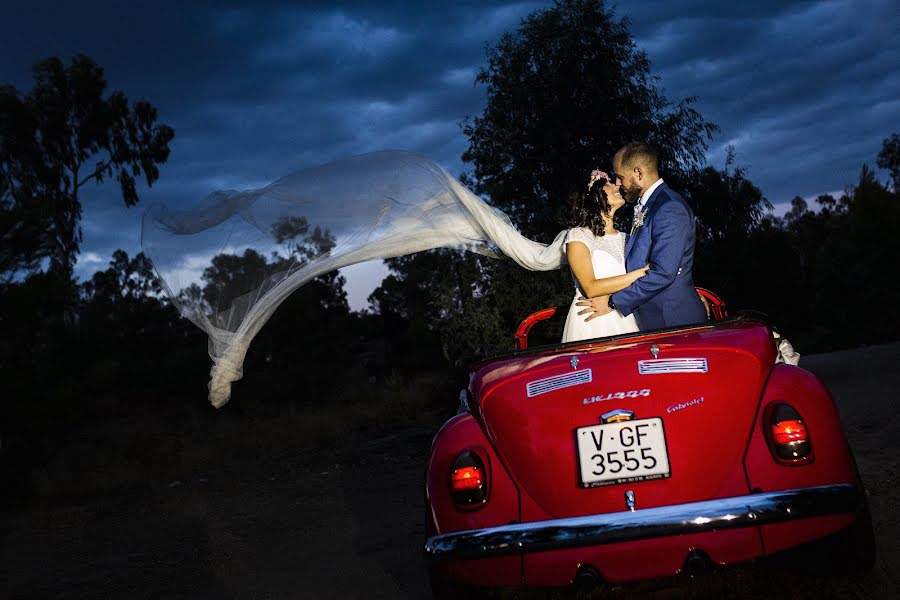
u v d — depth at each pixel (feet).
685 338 11.17
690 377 10.16
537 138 39.93
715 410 9.84
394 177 16.34
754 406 9.89
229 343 15.31
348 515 22.62
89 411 75.82
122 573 19.12
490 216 16.03
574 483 9.76
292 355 89.40
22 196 47.44
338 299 106.11
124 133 141.90
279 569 17.10
